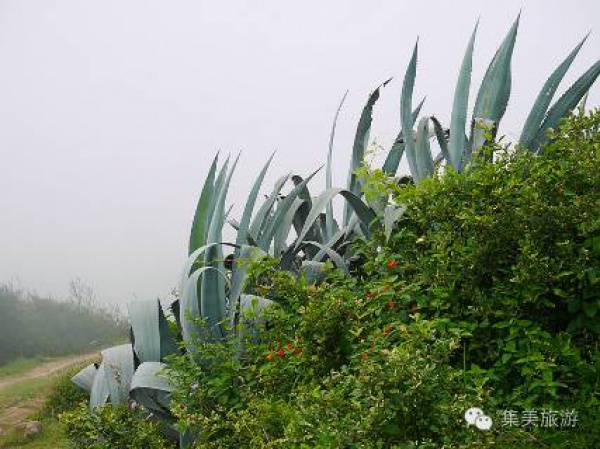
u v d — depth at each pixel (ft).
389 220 17.03
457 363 14.89
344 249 22.41
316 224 25.34
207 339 17.84
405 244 17.04
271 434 13.89
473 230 14.87
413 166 21.62
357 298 16.47
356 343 15.37
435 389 11.69
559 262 13.97
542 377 13.11
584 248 13.51
